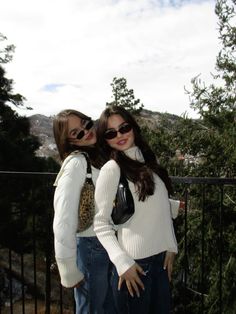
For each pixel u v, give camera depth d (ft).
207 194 27.27
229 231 27.40
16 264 31.19
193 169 29.04
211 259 27.20
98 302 6.46
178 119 31.63
